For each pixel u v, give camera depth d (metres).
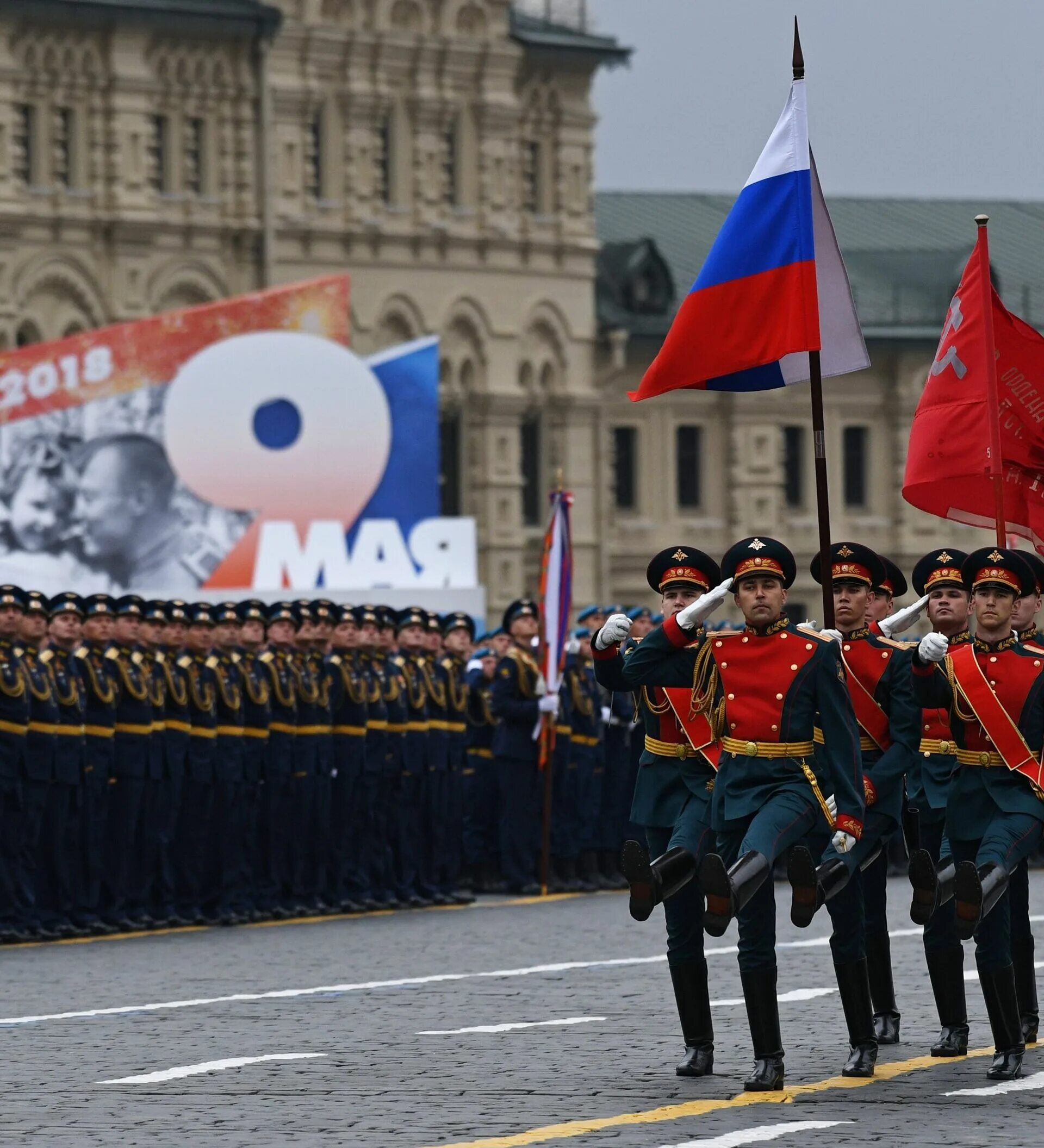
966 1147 25.67
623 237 156.12
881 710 31.94
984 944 30.34
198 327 85.31
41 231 118.38
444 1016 35.94
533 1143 26.00
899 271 156.62
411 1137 26.38
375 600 72.75
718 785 29.80
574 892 59.69
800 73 33.41
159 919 50.91
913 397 153.00
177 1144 26.06
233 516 85.50
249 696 52.47
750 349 33.16
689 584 30.75
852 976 30.55
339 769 54.16
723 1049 32.81
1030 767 30.64
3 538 83.69
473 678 60.12
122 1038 33.84
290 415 86.19
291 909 53.25
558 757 59.34
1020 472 37.34
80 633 50.16
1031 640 31.39
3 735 48.12
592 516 141.12
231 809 51.84
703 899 30.48
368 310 129.50
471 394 134.50
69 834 49.38
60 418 84.19
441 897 55.75
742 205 33.44
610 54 138.38
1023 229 170.38
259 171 125.25
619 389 144.00
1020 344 37.12
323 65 127.25
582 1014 36.19
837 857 29.58
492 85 134.12
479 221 134.25
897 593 35.25
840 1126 26.91
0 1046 33.16
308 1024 35.19
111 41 119.94
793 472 151.75
